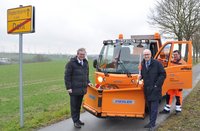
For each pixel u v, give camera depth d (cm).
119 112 467
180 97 557
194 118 511
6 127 485
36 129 456
